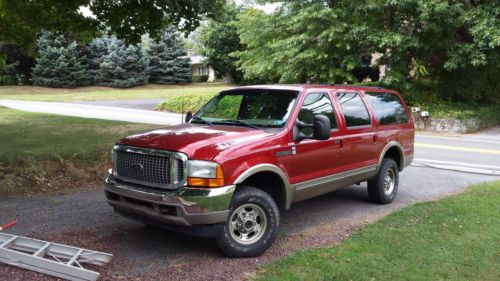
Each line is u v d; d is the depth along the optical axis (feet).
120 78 165.17
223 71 177.06
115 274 14.28
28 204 22.13
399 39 60.49
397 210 22.43
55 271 13.83
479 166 36.96
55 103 101.30
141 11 35.09
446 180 31.01
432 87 73.87
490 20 57.41
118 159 16.92
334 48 70.23
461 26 62.90
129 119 68.33
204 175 14.75
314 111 19.19
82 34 40.78
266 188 17.80
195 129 17.46
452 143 52.24
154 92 139.85
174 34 179.22
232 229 15.70
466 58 61.72
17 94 135.13
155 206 15.10
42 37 153.58
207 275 14.38
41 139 35.78
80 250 14.98
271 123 17.94
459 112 63.98
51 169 27.48
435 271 14.84
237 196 15.64
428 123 66.13
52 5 35.24
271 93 19.31
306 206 23.59
